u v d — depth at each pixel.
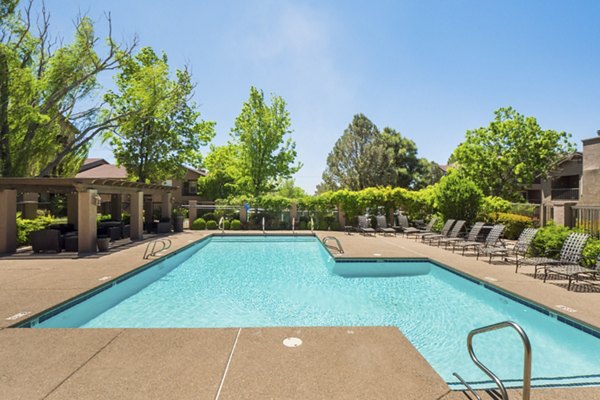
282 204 20.23
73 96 18.64
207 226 19.89
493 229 10.56
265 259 11.67
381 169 32.47
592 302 5.63
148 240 14.39
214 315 6.07
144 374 3.18
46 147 16.64
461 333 5.27
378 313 6.17
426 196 19.48
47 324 5.24
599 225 9.05
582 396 2.98
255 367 3.32
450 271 8.69
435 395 2.87
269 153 29.62
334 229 19.77
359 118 33.81
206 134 26.28
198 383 3.01
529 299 5.85
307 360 3.48
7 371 3.24
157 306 6.57
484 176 29.91
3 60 14.88
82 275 7.57
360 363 3.42
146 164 23.50
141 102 21.41
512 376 3.88
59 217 20.86
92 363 3.40
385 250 11.59
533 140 28.89
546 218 12.48
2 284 6.73
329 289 7.78
